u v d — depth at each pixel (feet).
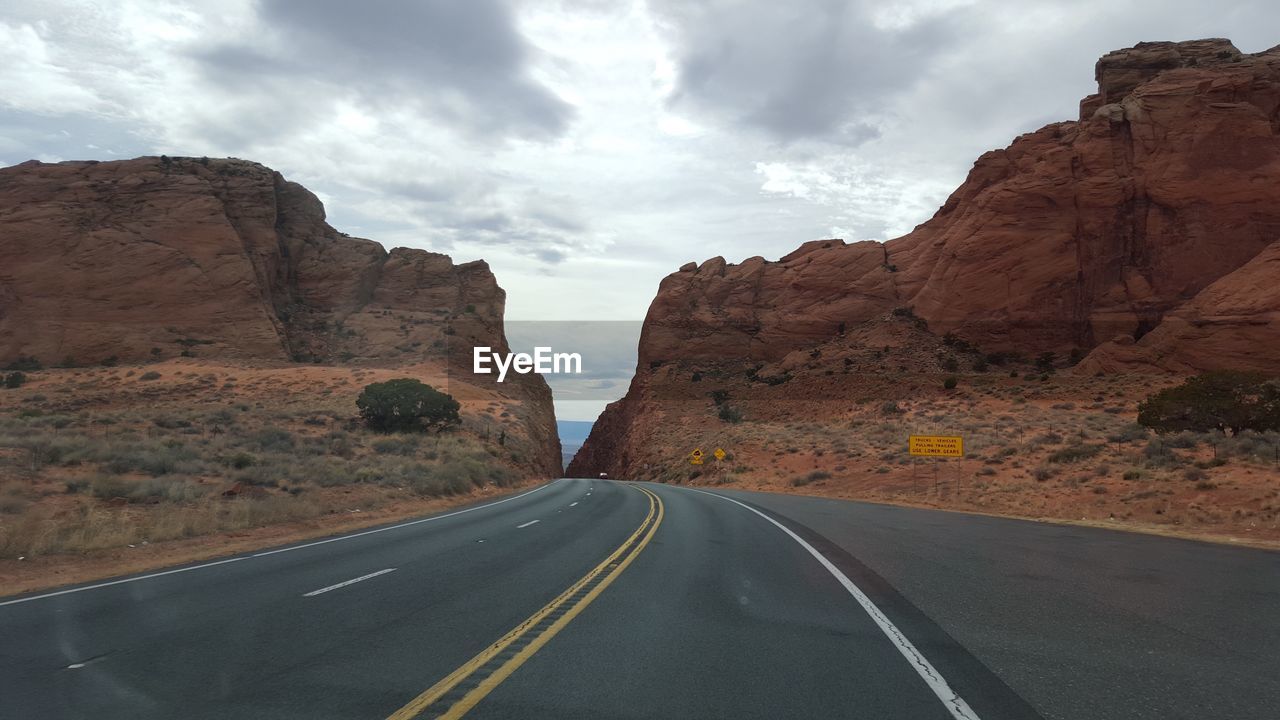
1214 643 21.02
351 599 26.50
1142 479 82.94
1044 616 24.47
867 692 16.22
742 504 82.38
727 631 21.95
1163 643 20.95
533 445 209.56
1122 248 258.16
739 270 383.86
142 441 95.55
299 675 17.26
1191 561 38.22
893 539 47.73
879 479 119.75
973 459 125.39
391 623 22.71
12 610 24.84
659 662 18.51
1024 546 44.32
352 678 17.02
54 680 16.92
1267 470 77.10
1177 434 113.19
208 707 15.06
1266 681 17.38
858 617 24.12
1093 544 45.78
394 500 75.82
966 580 31.73
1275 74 255.09
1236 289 216.74
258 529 50.34
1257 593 29.04
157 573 32.63
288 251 347.56
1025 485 92.07
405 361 303.48
